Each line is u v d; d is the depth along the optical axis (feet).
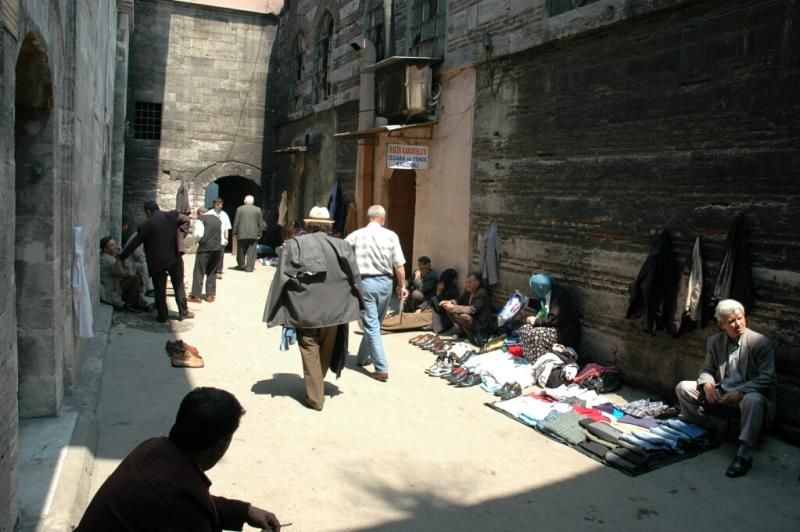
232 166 68.74
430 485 14.99
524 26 27.50
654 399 20.90
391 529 13.03
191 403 7.72
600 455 16.71
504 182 29.32
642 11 21.58
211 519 7.73
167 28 65.67
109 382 21.38
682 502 14.57
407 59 33.30
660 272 20.76
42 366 16.10
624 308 22.67
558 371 22.25
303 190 58.29
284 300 19.35
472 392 22.00
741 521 13.82
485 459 16.53
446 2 33.58
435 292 32.76
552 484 15.28
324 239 19.51
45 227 15.72
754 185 18.39
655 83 21.52
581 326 24.57
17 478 10.85
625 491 15.02
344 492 14.46
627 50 22.61
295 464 15.71
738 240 18.54
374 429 18.24
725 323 17.29
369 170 43.78
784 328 17.66
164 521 7.23
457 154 32.99
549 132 26.45
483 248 30.60
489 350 26.04
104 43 32.63
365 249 23.03
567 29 24.90
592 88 24.18
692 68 20.24
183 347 24.49
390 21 39.60
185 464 7.54
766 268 18.10
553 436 18.06
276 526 8.87
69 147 17.85
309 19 57.57
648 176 21.80
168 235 30.83
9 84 9.91
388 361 25.81
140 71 65.26
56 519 11.57
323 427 18.20
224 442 7.85
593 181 24.16
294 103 62.18
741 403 16.44
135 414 18.57
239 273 51.01
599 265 23.85
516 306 26.66
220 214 46.16
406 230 43.47
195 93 67.10
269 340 28.73
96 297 30.19
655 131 21.54
